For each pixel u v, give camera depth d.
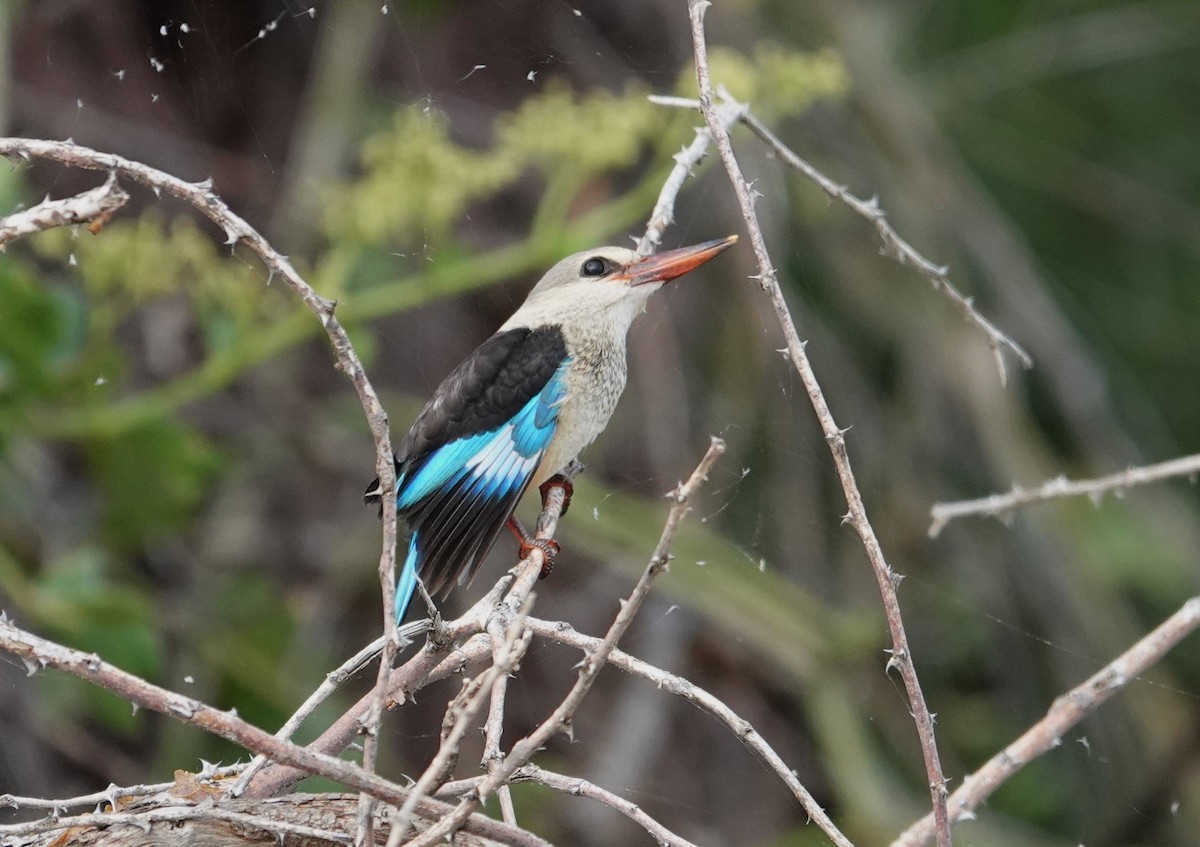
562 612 12.05
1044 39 13.91
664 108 8.98
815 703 11.37
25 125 10.63
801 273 12.79
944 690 12.34
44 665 4.24
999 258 12.81
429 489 7.54
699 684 12.05
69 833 5.01
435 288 9.06
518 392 7.67
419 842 4.38
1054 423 13.38
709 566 11.38
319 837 4.89
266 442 11.48
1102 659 12.15
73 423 9.01
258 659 10.27
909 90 13.05
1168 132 14.16
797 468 12.48
